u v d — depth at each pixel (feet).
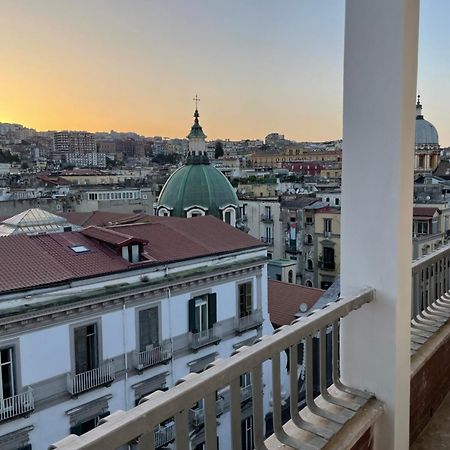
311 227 150.51
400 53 8.84
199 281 59.21
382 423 9.72
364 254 9.68
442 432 12.17
